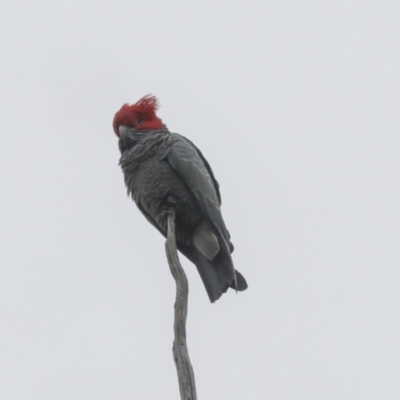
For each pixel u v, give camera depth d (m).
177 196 12.70
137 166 12.97
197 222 12.76
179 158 12.67
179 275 10.12
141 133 13.38
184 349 9.52
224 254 12.35
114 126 13.77
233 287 12.06
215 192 12.93
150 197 12.84
